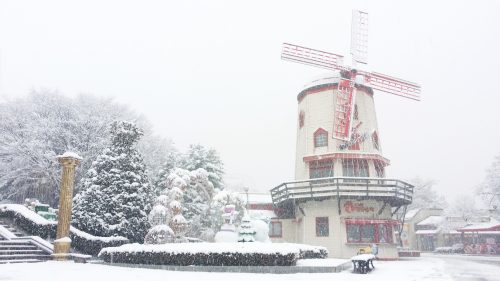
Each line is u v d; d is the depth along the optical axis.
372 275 15.69
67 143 43.31
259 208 37.16
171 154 39.91
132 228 23.11
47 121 43.59
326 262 17.58
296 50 35.31
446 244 66.25
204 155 41.25
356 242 30.66
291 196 32.38
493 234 58.72
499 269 20.41
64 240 18.41
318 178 31.38
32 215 22.30
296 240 35.16
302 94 36.50
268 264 15.20
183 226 21.56
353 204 31.48
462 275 16.66
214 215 29.41
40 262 17.03
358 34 35.81
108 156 24.58
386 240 31.62
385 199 31.14
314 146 33.69
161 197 22.02
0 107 45.47
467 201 72.81
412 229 69.38
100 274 12.77
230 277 12.65
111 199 23.17
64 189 19.20
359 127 33.41
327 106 34.06
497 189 52.62
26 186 42.34
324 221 31.72
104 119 45.75
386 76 35.62
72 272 13.13
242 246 15.53
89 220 22.55
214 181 39.81
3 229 20.70
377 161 32.84
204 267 15.23
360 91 34.62
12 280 10.64
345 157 31.98
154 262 16.14
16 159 41.22
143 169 25.39
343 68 34.22
